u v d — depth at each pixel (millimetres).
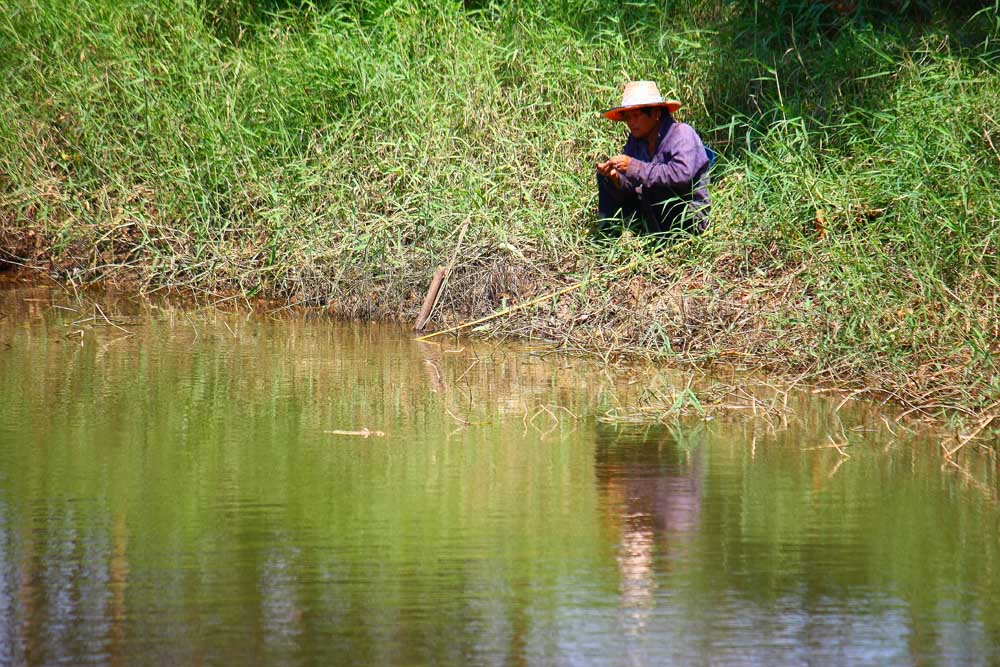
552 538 17750
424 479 20438
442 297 34406
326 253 36000
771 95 41031
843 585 16188
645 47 43375
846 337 27562
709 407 25609
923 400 25422
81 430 23156
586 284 31812
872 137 35750
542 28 44250
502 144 37969
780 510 19047
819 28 44844
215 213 39719
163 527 18000
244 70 43094
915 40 41250
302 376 28031
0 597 15578
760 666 13961
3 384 26703
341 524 18219
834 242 29531
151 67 43688
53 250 40531
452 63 41469
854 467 21344
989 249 28344
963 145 31891
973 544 17641
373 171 38438
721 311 30875
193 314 35562
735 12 45250
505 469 21078
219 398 25797
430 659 14023
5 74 43375
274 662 13914
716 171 37438
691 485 20266
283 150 39844
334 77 41812
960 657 14227
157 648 14234
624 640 14539
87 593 15688
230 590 15820
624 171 33500
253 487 19906
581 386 27406
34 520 18234
